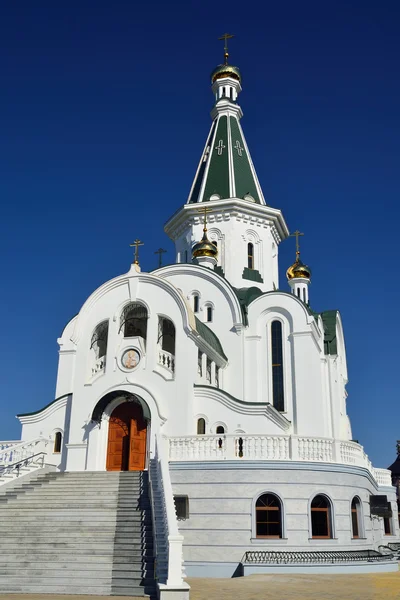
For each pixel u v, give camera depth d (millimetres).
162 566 16516
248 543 22953
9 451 28672
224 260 42281
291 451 24453
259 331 36656
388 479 33688
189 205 43500
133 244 33719
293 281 45938
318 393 34656
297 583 19203
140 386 29250
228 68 51062
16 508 22328
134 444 29219
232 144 46875
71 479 25297
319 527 24094
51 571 17844
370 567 22906
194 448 24891
